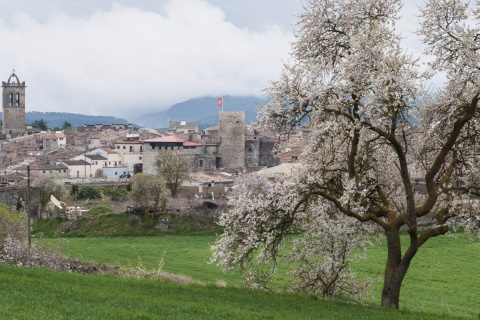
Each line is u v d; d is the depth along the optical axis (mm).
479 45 36812
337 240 41188
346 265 42969
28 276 38406
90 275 41906
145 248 97688
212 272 76438
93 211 125188
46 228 123000
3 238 67312
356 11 38562
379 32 36969
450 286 70688
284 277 63781
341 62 36750
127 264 80438
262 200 38375
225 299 36188
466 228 38500
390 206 42875
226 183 183125
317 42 39719
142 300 33188
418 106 36656
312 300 38344
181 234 113000
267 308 34531
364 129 37062
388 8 38719
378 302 59781
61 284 35750
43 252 70500
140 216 118812
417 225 37656
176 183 155625
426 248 90750
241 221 38812
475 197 41719
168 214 118062
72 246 98188
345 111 38469
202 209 118750
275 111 37438
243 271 41062
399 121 37812
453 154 39344
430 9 38031
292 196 37656
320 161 40125
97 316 28250
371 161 41281
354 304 38562
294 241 42781
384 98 35188
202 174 190250
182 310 31594
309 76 37219
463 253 87688
